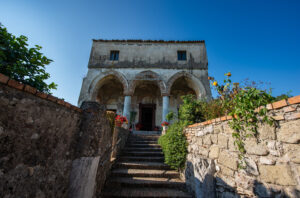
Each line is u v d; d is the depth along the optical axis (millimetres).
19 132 1456
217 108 3912
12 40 2238
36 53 2412
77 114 2543
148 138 7867
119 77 11805
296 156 1472
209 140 3156
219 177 2674
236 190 2199
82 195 2344
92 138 2660
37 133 1676
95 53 12836
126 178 4152
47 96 1775
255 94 2008
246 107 2061
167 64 12367
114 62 12516
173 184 3883
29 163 1571
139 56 12734
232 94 3086
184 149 4375
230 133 2469
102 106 3025
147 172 4410
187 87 13141
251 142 2025
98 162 2801
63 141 2160
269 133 1780
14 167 1399
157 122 12477
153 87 13234
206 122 3293
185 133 4617
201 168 3092
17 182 1431
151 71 11992
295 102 1487
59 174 2080
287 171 1537
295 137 1486
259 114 1888
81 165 2432
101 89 13359
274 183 1659
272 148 1728
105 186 3713
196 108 5273
